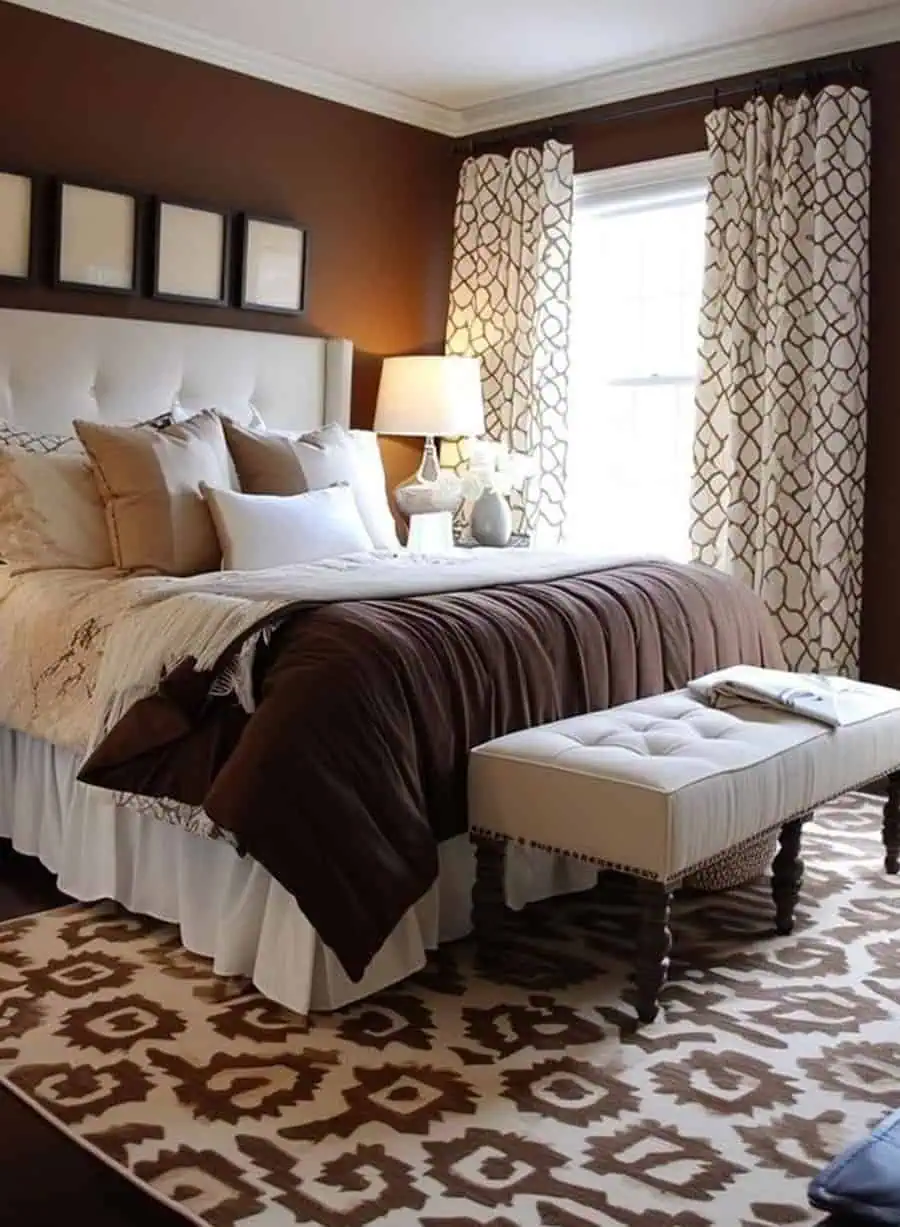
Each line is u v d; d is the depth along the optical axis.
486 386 5.58
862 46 4.48
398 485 5.63
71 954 2.89
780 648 4.19
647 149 5.11
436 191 5.66
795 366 4.59
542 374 5.34
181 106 4.68
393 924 2.57
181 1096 2.27
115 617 3.15
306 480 4.14
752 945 3.02
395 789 2.62
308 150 5.13
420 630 2.82
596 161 5.27
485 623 2.96
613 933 3.10
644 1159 2.08
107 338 4.35
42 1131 2.15
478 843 2.79
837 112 4.43
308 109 5.11
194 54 4.69
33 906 3.20
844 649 4.55
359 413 5.45
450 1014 2.62
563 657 3.12
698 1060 2.43
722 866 3.27
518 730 2.94
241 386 4.81
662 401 5.34
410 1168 2.04
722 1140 2.14
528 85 5.21
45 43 4.28
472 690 2.84
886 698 3.31
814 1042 2.52
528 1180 2.01
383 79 5.15
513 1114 2.22
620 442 5.49
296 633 2.74
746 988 2.77
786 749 2.81
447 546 5.08
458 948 2.98
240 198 4.90
